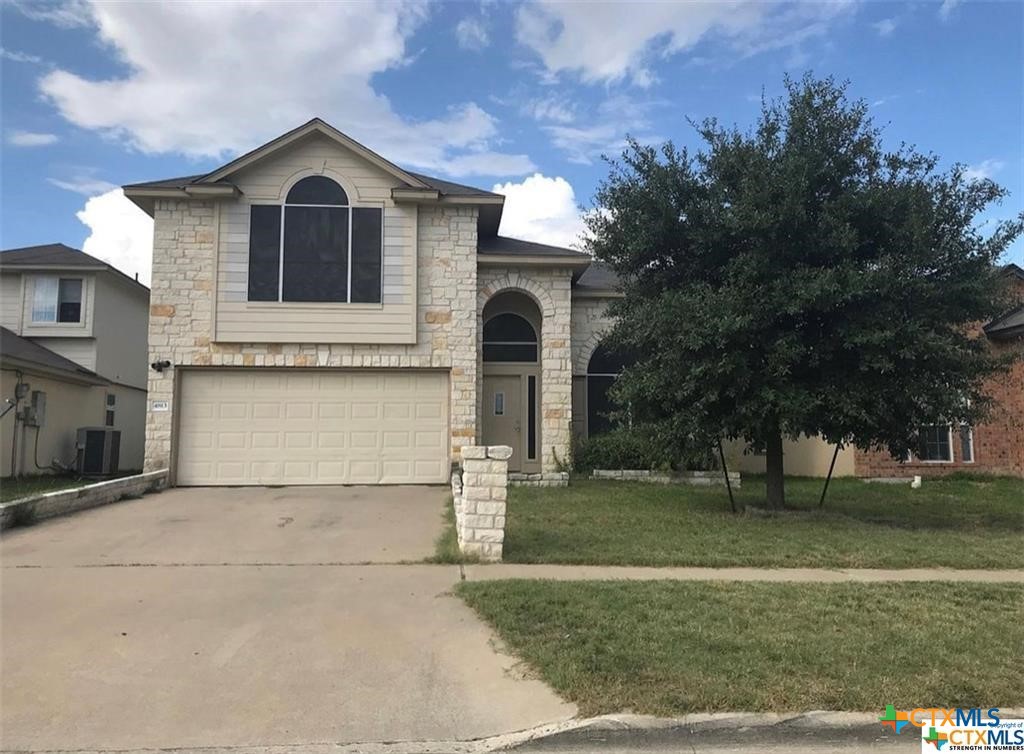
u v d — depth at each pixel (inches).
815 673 186.1
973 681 182.7
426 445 592.4
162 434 563.5
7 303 765.9
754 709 167.5
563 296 635.5
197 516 429.4
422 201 594.6
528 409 668.7
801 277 397.7
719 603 247.3
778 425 419.2
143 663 198.8
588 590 262.2
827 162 416.2
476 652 207.5
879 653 200.8
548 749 159.5
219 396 578.6
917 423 418.9
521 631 219.1
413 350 593.6
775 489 463.2
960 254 407.5
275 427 581.3
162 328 570.6
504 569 304.5
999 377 660.7
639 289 475.5
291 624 231.1
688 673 185.5
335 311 585.3
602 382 693.3
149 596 261.3
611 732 161.6
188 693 181.2
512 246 651.5
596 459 634.2
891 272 393.7
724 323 388.2
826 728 164.2
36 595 260.8
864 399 401.4
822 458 700.0
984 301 408.2
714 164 438.0
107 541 356.2
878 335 380.2
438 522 416.2
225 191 571.2
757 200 403.9
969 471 690.2
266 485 575.2
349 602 254.8
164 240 575.5
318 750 156.6
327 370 588.7
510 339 675.4
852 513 473.1
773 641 208.7
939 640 212.7
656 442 446.9
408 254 595.8
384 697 179.6
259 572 297.9
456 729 165.2
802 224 406.3
